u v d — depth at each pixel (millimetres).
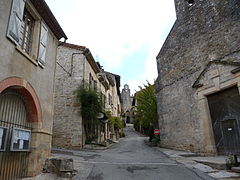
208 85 9484
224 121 8867
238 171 5824
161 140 12602
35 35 6133
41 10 6332
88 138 12508
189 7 11594
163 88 12758
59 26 7238
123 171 6059
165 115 12328
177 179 5195
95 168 6406
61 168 5473
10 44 4801
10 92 5238
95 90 13086
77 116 11938
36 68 5961
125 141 20469
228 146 8570
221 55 9242
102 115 12938
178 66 11695
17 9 5066
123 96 62938
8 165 4965
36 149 5645
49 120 6645
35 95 5781
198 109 9859
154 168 6414
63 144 11578
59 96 12445
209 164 6855
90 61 14328
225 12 9445
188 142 10188
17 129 5117
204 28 10383
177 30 12133
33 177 5320
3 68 4504
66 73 12805
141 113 16188
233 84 8352
